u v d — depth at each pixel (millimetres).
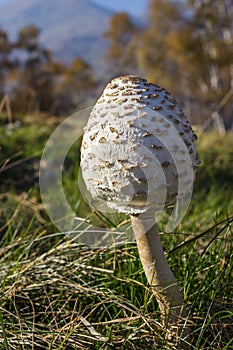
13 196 823
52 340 517
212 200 855
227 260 592
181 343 529
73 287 589
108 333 539
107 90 514
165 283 523
